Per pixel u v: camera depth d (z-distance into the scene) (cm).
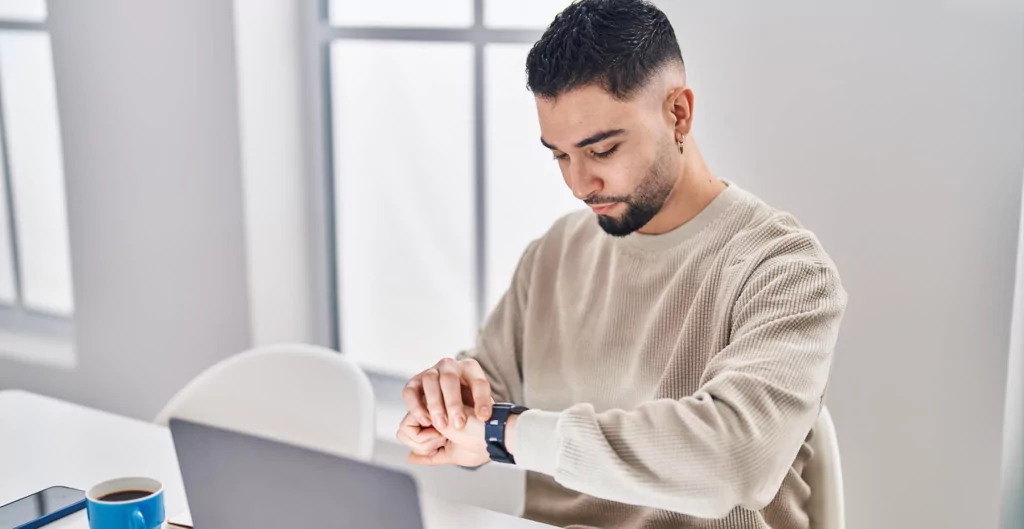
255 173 229
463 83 219
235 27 218
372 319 245
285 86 233
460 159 223
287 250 241
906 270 163
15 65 288
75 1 243
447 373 123
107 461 146
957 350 162
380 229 238
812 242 122
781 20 164
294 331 247
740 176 174
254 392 171
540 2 204
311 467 95
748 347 112
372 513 93
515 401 153
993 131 153
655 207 128
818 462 132
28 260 302
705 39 171
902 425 169
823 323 112
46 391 280
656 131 122
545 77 118
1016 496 169
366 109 233
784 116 167
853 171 164
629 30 116
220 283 238
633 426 105
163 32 230
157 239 246
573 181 125
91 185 254
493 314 156
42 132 289
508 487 207
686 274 130
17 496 133
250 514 101
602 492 107
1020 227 154
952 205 158
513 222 218
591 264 143
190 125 232
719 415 104
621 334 137
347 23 230
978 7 150
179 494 134
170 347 252
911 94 157
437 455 128
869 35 158
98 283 261
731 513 124
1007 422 164
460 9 216
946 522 168
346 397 163
